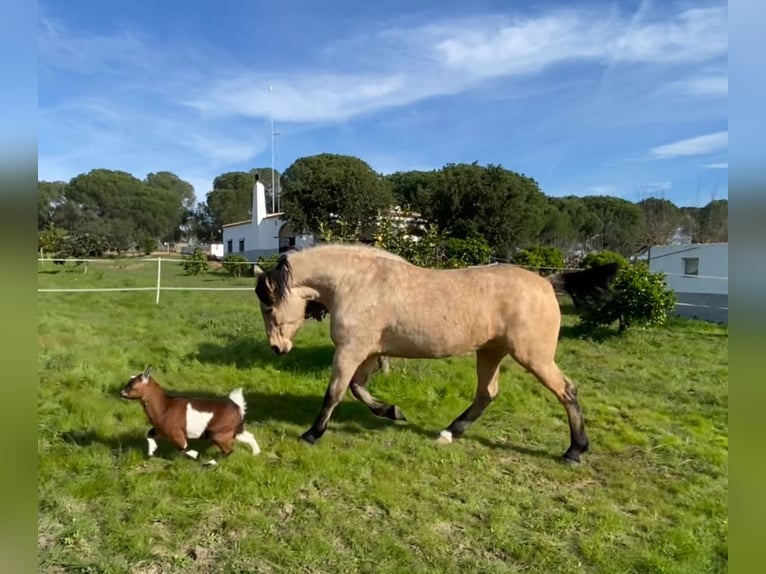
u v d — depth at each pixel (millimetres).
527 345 4508
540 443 5055
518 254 20062
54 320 9227
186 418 4020
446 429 5027
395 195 45469
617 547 3410
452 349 4531
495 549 3320
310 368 6891
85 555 2996
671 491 4223
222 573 2943
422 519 3598
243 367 6996
